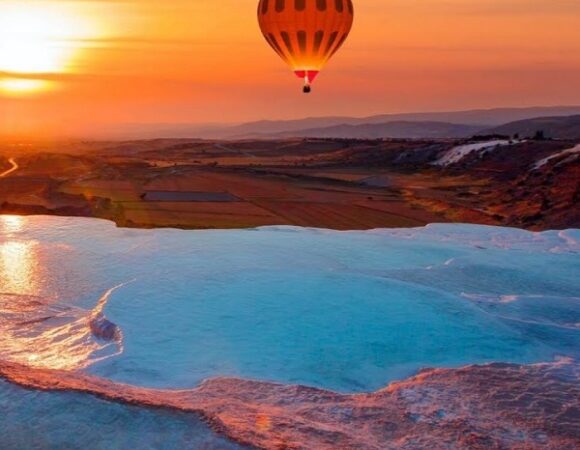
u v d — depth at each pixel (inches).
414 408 228.5
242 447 180.5
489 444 200.4
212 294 366.6
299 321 330.0
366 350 300.7
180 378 266.8
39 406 198.2
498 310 367.9
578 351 309.0
